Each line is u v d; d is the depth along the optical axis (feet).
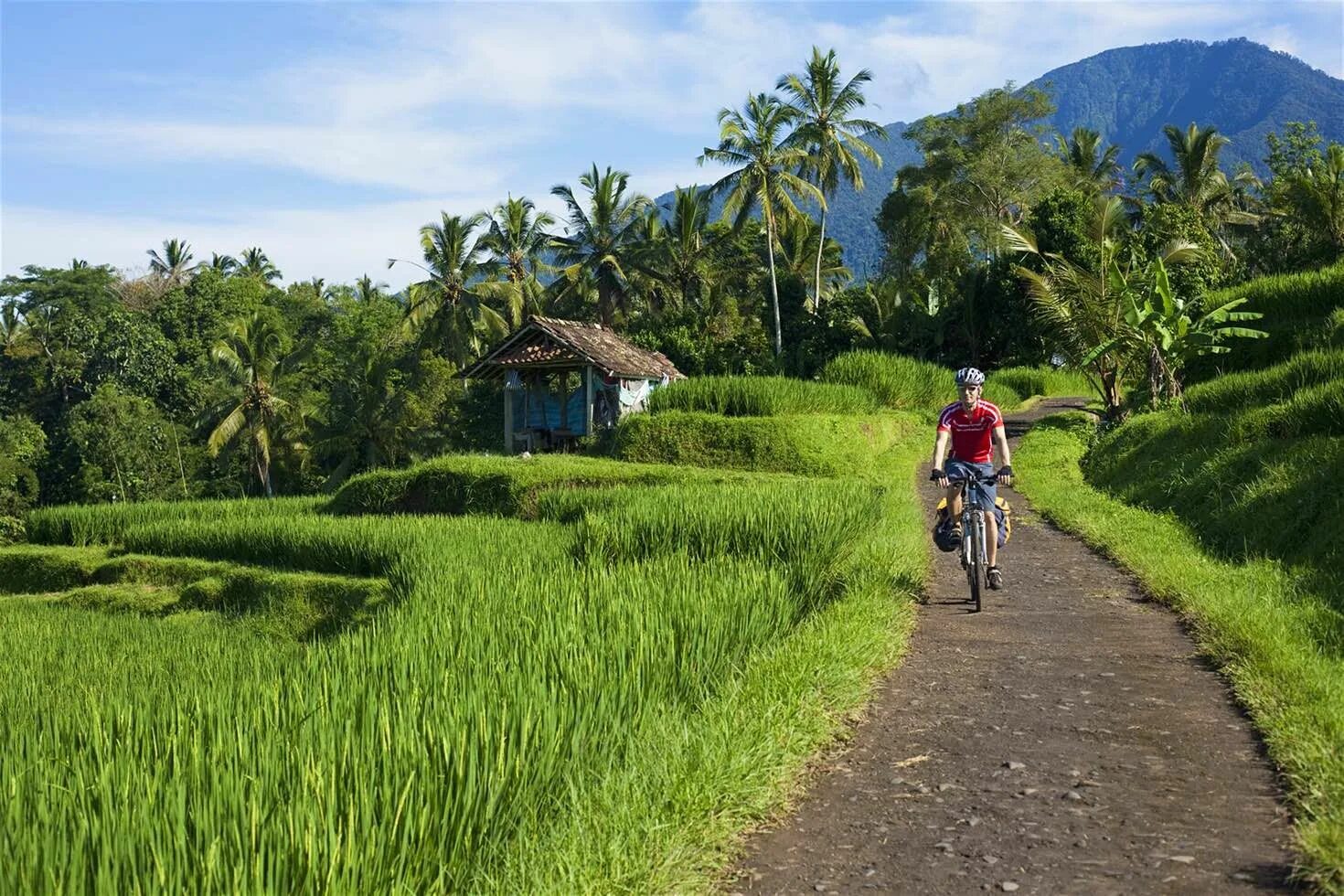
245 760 14.17
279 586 61.57
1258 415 48.75
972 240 210.18
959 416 30.55
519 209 178.60
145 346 200.54
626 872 13.25
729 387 89.51
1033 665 24.06
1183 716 19.89
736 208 159.22
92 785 13.69
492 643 21.54
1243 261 122.21
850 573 33.04
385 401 159.84
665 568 29.63
